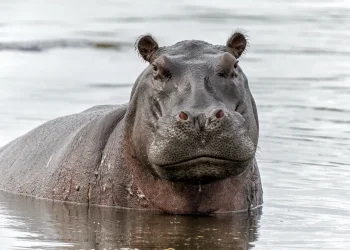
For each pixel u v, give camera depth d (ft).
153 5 650.84
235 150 133.69
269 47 418.72
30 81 331.36
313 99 288.71
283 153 214.48
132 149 152.87
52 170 169.27
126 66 375.25
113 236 139.74
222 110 132.87
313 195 173.99
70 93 304.09
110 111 166.91
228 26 501.97
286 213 158.30
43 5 640.58
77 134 168.14
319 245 134.72
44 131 185.88
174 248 132.46
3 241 135.85
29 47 427.74
